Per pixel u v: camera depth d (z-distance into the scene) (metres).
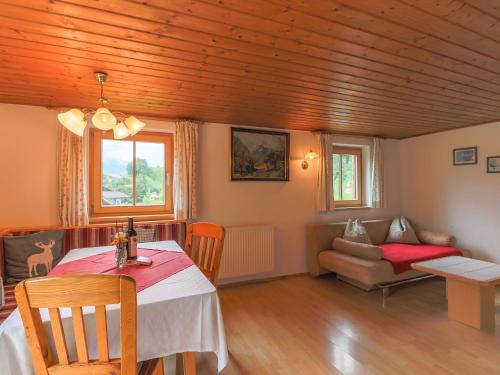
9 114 2.67
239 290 3.38
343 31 1.50
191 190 3.22
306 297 3.15
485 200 3.62
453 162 3.97
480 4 1.29
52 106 2.75
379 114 3.14
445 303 2.96
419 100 2.65
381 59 1.82
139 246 2.28
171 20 1.37
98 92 2.36
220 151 3.51
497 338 2.25
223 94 2.44
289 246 3.90
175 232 3.05
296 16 1.37
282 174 3.82
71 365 0.97
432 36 1.56
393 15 1.37
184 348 1.23
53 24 1.38
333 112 3.04
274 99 2.58
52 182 2.80
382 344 2.19
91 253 2.05
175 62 1.83
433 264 2.73
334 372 1.86
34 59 1.76
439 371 1.85
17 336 1.02
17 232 2.48
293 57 1.78
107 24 1.40
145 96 2.48
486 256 3.62
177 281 1.45
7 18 1.33
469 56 1.79
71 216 2.79
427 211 4.31
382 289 3.35
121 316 0.91
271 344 2.21
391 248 3.76
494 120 3.47
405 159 4.64
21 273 2.25
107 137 3.10
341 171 4.44
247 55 1.74
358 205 4.50
